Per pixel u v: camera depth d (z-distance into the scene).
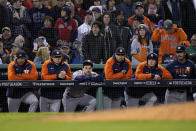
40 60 39.94
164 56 42.00
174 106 22.20
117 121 18.98
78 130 16.44
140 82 34.94
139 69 36.22
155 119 19.11
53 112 32.94
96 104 34.56
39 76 38.66
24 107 36.25
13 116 27.98
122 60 35.53
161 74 36.12
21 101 34.53
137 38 41.47
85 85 33.88
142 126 17.19
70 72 36.00
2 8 40.28
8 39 40.03
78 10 46.28
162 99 36.25
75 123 19.00
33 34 42.19
